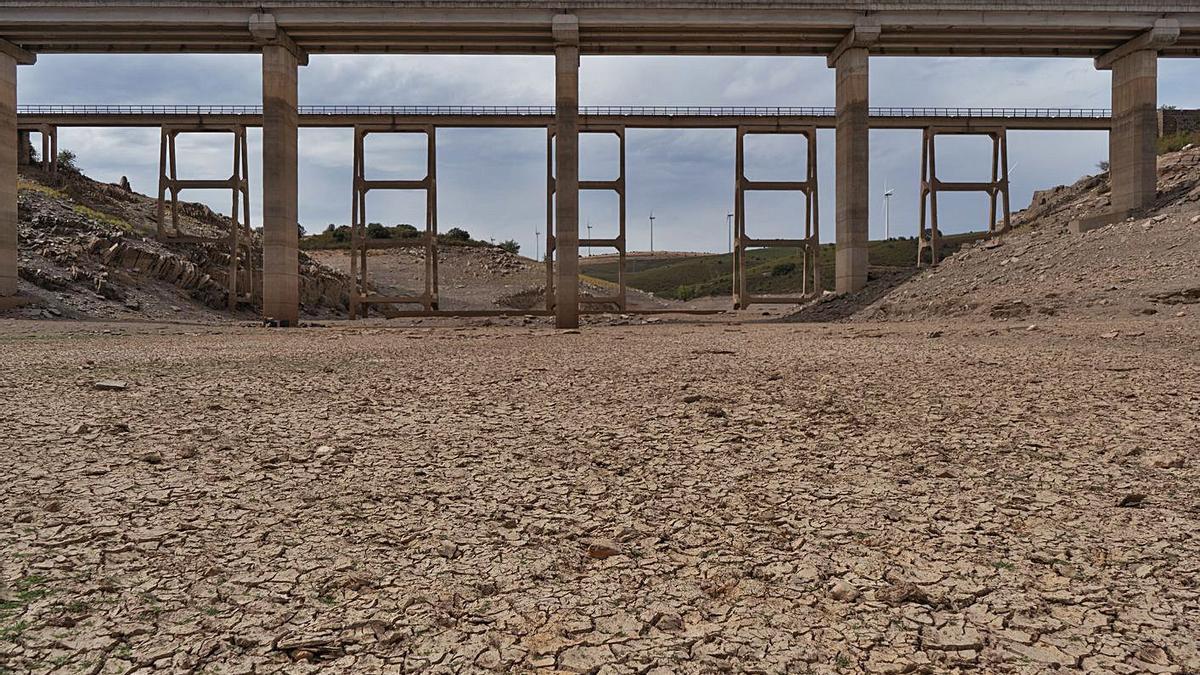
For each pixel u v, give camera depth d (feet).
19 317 118.52
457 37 134.72
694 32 134.31
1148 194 135.64
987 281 110.11
